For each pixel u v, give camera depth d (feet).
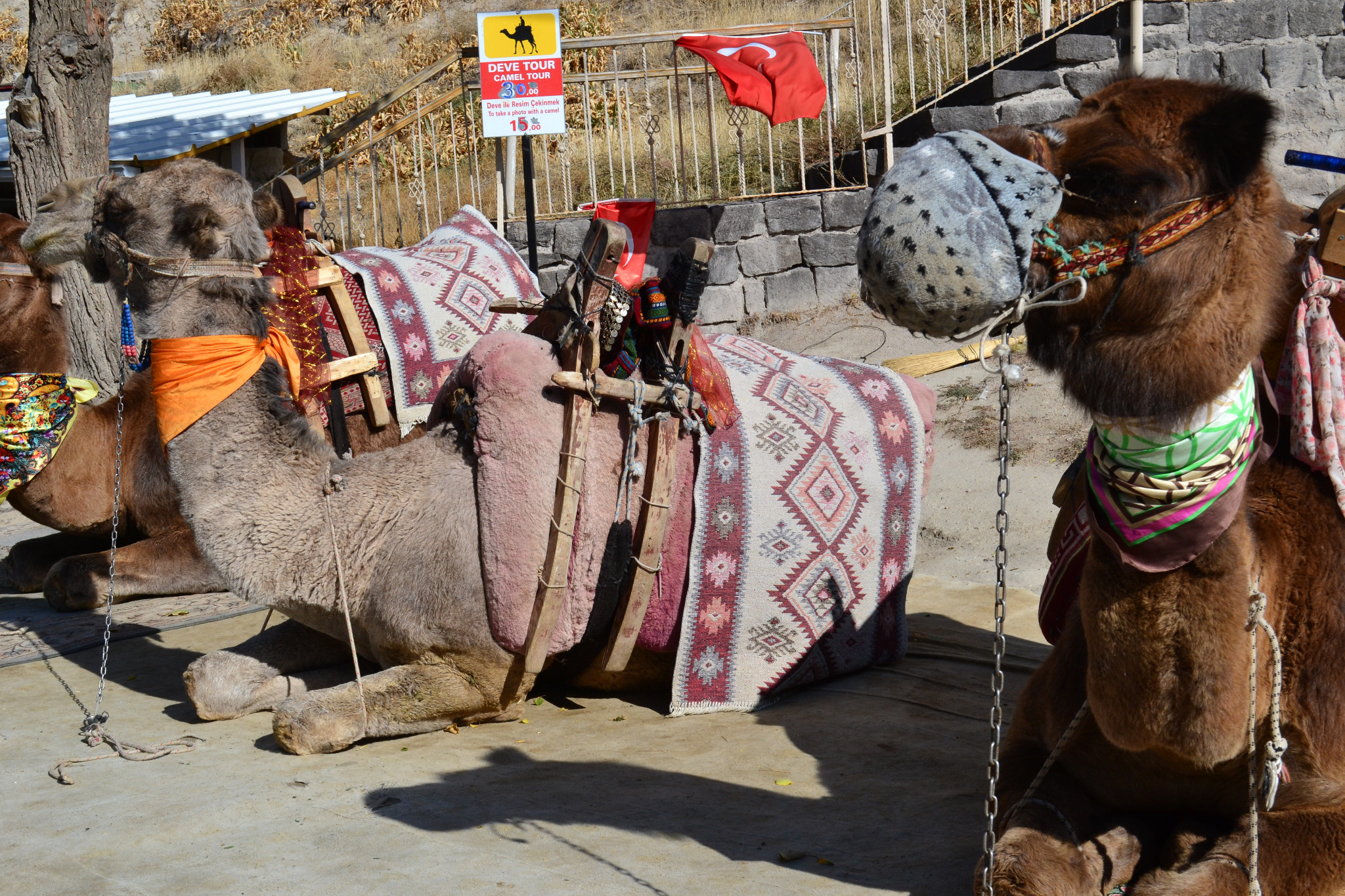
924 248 7.43
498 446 14.55
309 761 14.44
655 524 15.02
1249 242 7.88
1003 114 37.99
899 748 14.38
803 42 35.24
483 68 29.60
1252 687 8.74
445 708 15.07
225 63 87.10
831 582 16.56
